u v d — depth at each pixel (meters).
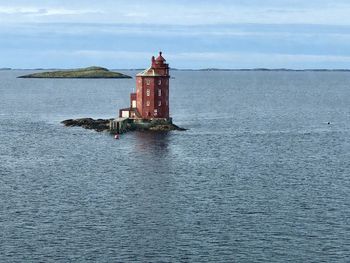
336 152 132.00
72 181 100.50
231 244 70.88
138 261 66.25
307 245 70.56
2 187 95.88
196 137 153.12
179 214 81.69
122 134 156.62
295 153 130.00
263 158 123.25
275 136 158.00
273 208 84.56
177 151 130.50
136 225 77.19
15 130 166.88
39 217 79.94
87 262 65.81
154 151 130.12
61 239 72.06
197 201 88.12
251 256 67.56
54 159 120.75
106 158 121.56
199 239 72.44
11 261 65.81
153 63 168.75
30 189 94.75
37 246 69.88
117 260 66.44
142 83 167.50
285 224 77.62
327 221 78.75
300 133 165.38
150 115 168.00
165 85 168.00
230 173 107.50
